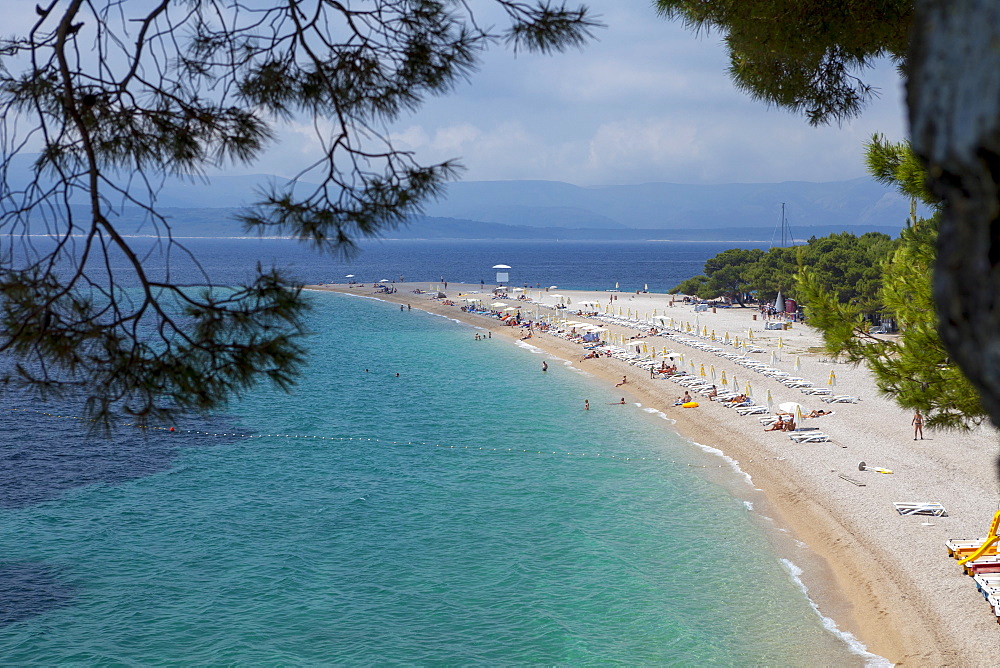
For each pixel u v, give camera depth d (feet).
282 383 14.21
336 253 13.87
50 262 13.35
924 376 33.42
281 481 122.72
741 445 133.90
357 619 77.51
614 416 164.96
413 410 174.50
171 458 135.23
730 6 26.66
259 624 76.69
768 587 80.74
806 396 165.27
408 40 14.88
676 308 344.69
